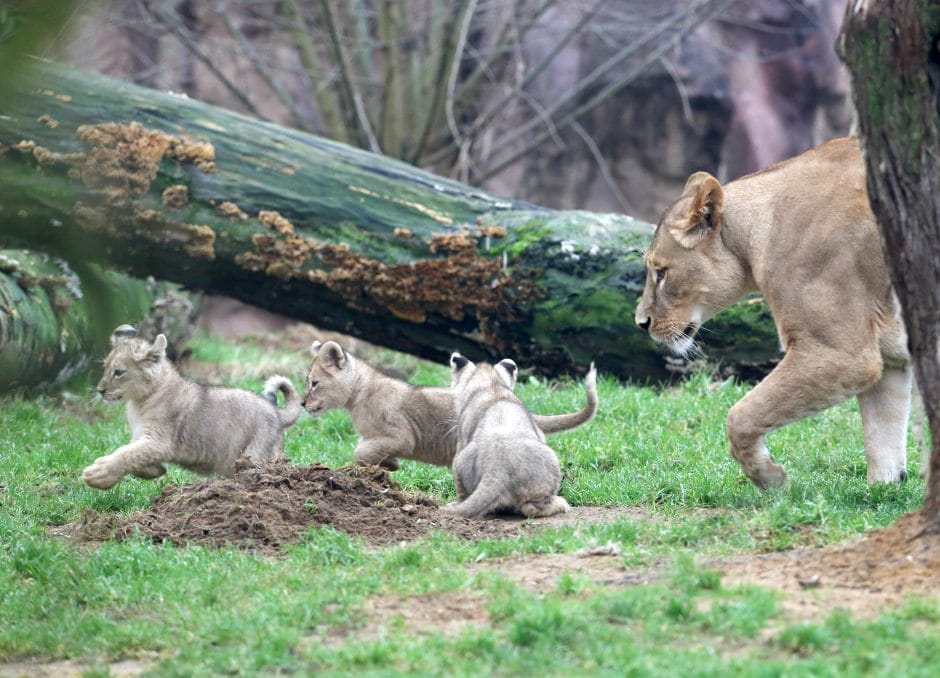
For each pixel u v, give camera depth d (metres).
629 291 18.42
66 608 9.21
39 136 8.92
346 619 8.29
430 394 13.68
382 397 13.63
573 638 7.44
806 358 10.95
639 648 7.22
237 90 31.16
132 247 17.30
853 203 10.95
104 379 12.61
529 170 35.94
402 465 14.37
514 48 32.19
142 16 31.52
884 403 11.76
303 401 13.72
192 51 31.02
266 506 11.14
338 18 35.38
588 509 12.05
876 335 10.92
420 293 18.59
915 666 6.63
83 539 11.17
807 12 35.25
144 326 21.19
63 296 19.27
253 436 13.14
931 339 8.38
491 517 11.63
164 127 17.80
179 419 12.83
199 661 7.79
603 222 18.88
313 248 18.34
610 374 19.00
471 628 7.77
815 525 10.02
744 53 35.34
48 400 19.06
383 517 11.21
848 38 8.48
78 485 13.62
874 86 8.36
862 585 8.16
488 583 8.80
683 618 7.69
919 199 8.33
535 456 11.56
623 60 35.28
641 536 10.12
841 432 14.87
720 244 11.98
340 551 10.07
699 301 12.11
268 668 7.55
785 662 6.85
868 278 10.87
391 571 9.42
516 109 35.69
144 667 7.93
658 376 18.88
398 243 18.55
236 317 34.75
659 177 35.38
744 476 12.54
